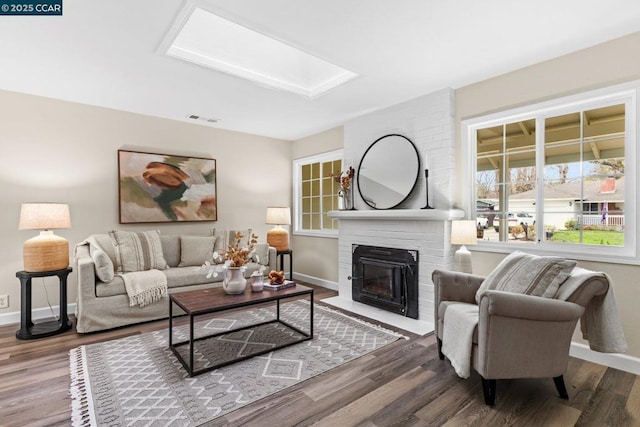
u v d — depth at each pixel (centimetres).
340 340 292
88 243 366
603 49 247
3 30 227
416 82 321
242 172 518
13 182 347
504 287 221
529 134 297
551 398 205
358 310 382
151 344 284
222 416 185
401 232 368
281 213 500
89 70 293
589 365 247
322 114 425
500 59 274
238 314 367
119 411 189
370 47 254
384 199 396
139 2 197
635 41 234
